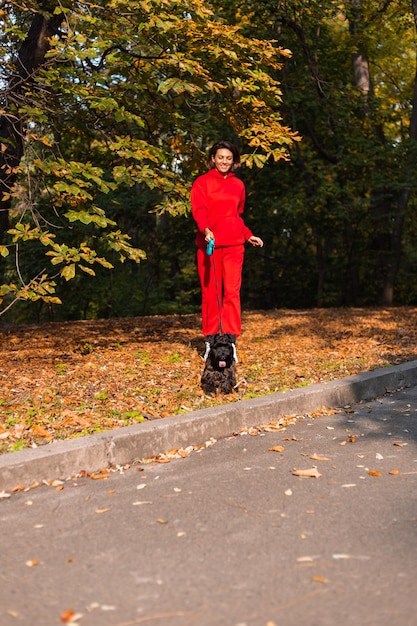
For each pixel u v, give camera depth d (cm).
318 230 2327
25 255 1792
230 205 686
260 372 810
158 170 872
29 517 397
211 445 548
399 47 2341
